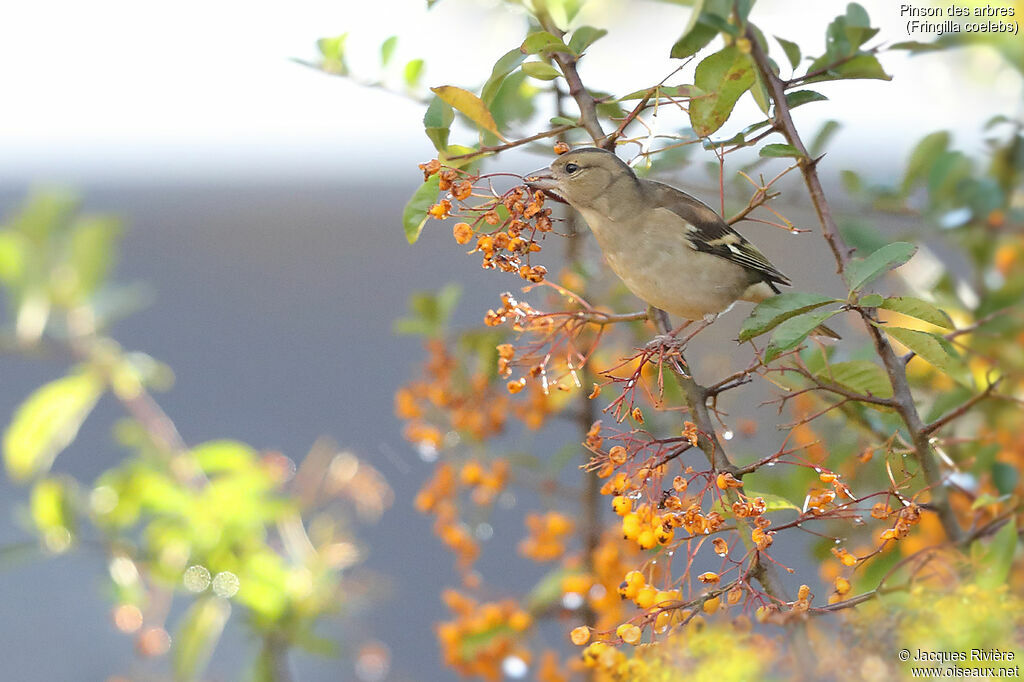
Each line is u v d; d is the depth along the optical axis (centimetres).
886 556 425
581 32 425
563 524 434
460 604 435
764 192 423
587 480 434
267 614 431
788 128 422
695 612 417
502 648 433
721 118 422
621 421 422
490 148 422
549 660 433
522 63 424
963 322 432
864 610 416
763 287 436
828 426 432
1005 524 421
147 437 436
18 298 437
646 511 419
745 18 420
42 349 437
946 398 430
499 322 423
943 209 433
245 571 431
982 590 416
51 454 437
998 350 431
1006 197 434
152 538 432
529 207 423
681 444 420
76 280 437
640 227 434
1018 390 430
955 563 420
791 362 427
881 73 424
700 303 435
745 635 416
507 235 423
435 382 436
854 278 420
